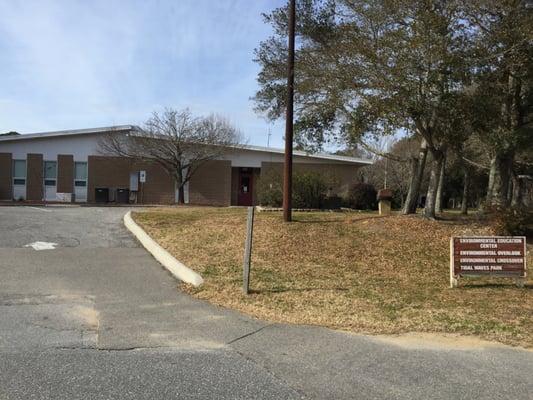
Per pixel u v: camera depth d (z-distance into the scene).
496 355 5.94
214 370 5.27
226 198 34.19
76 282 9.30
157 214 18.00
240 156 34.28
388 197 17.38
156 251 11.81
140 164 33.50
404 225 14.06
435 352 6.00
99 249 12.45
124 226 16.22
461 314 7.59
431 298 8.59
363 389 4.88
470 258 9.46
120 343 6.11
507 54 12.47
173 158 31.98
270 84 16.88
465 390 4.90
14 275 9.66
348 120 14.24
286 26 15.70
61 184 33.19
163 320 7.15
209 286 9.05
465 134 13.29
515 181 26.39
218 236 13.34
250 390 4.76
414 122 13.59
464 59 11.88
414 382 5.07
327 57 14.41
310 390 4.81
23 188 33.12
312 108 15.83
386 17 12.76
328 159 34.19
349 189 25.56
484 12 12.62
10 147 33.03
